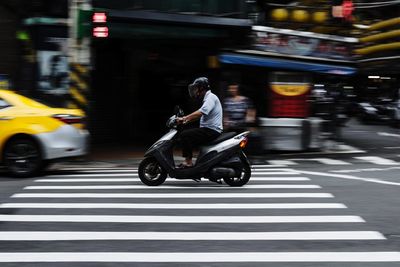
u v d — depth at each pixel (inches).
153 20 579.5
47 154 416.5
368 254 217.8
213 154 363.9
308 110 631.2
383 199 334.0
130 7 573.9
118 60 722.8
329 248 226.4
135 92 757.3
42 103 430.3
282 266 202.5
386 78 1582.2
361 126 1147.9
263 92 633.6
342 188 375.2
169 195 341.7
